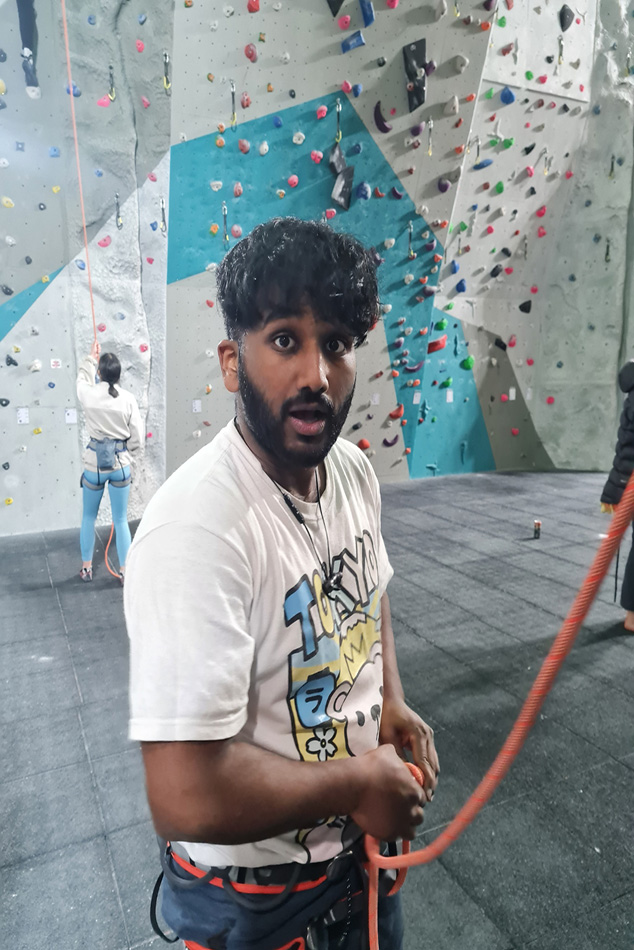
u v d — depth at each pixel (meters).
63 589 3.90
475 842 1.83
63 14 4.28
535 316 7.62
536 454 7.97
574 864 1.75
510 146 6.27
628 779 2.09
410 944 1.51
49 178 4.68
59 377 5.04
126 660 2.97
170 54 4.68
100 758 2.23
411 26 5.11
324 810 0.62
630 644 3.07
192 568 0.59
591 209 7.07
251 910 0.72
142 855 1.79
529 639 3.15
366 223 5.92
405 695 2.64
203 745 0.57
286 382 0.61
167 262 5.28
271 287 0.58
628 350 7.34
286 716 0.70
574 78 6.29
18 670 2.87
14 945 1.51
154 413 5.45
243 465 0.68
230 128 5.08
